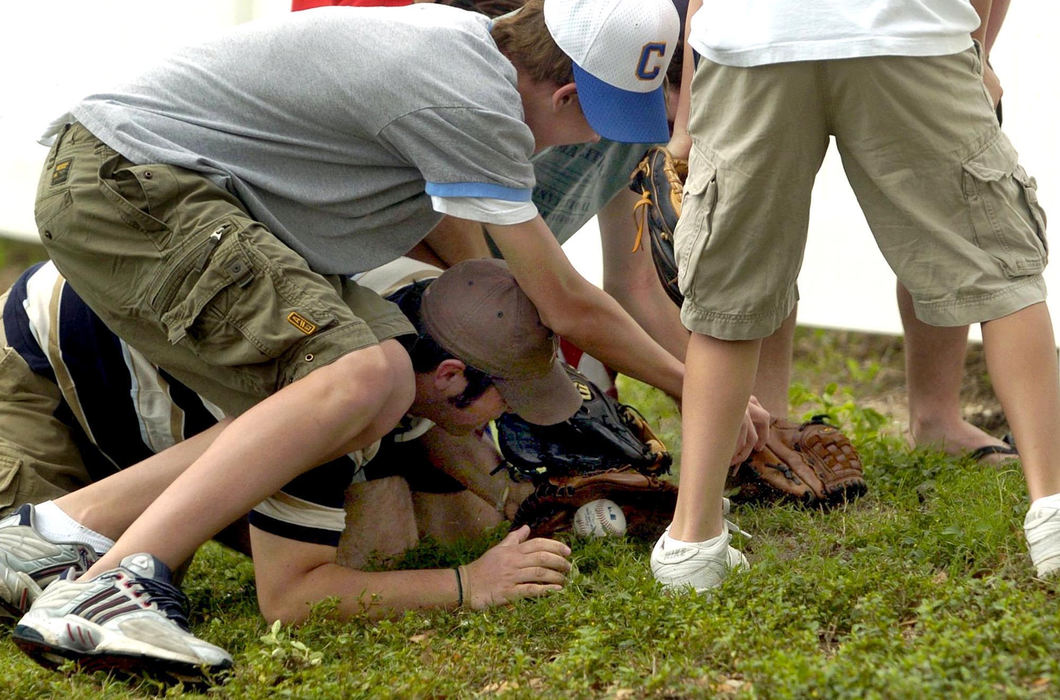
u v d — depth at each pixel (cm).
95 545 664
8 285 1856
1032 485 600
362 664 593
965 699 464
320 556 662
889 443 943
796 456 805
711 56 612
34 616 580
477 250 805
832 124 611
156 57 705
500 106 651
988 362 609
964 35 605
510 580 664
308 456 617
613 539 737
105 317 672
